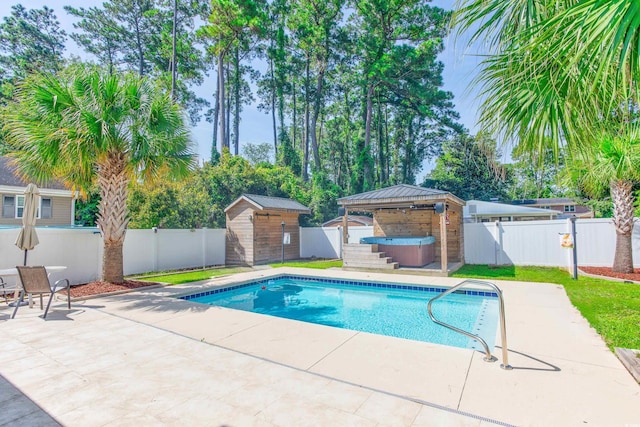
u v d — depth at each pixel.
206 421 2.42
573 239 8.27
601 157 6.92
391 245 11.16
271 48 28.81
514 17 2.85
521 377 3.08
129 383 3.04
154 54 29.45
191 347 3.98
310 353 3.78
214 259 13.38
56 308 6.00
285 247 14.87
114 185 7.85
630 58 2.03
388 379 3.08
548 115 2.73
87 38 28.19
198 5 27.12
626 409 2.51
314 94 32.78
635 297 6.00
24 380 3.11
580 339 4.07
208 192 18.14
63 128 6.62
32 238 6.77
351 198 11.20
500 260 11.44
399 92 28.50
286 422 2.38
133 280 8.88
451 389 2.87
